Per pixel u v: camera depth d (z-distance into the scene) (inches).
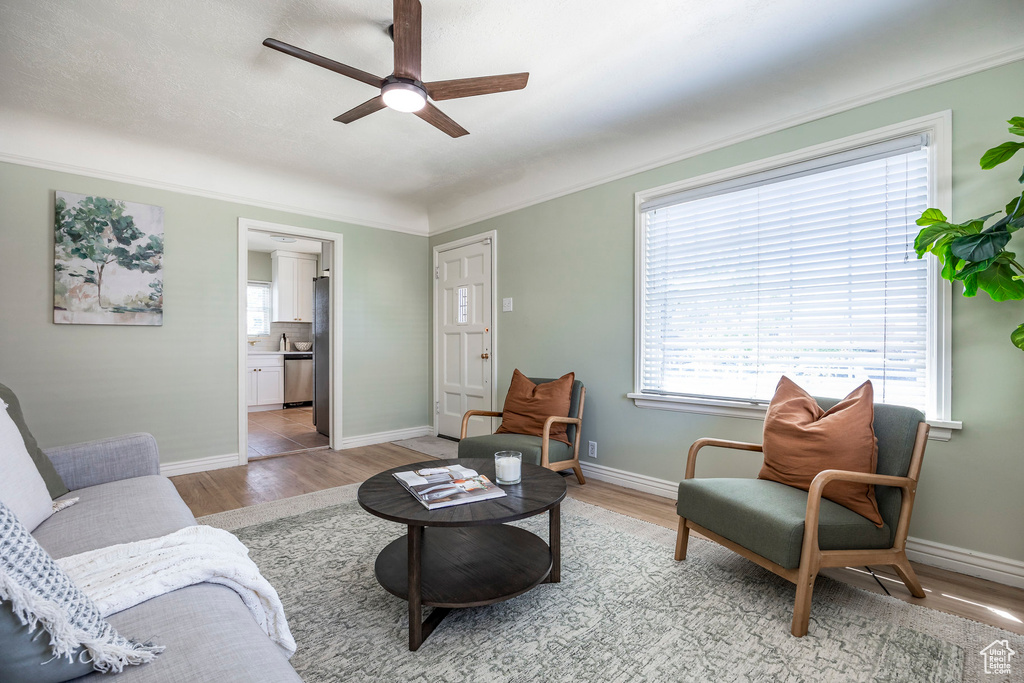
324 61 69.7
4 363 115.5
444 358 193.2
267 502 115.0
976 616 66.3
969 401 78.9
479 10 78.0
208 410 144.8
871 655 57.7
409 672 55.0
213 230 146.3
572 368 142.5
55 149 121.3
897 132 86.2
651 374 124.2
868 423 71.7
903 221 86.1
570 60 92.0
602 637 61.5
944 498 81.0
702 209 114.3
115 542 51.6
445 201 184.5
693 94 103.7
